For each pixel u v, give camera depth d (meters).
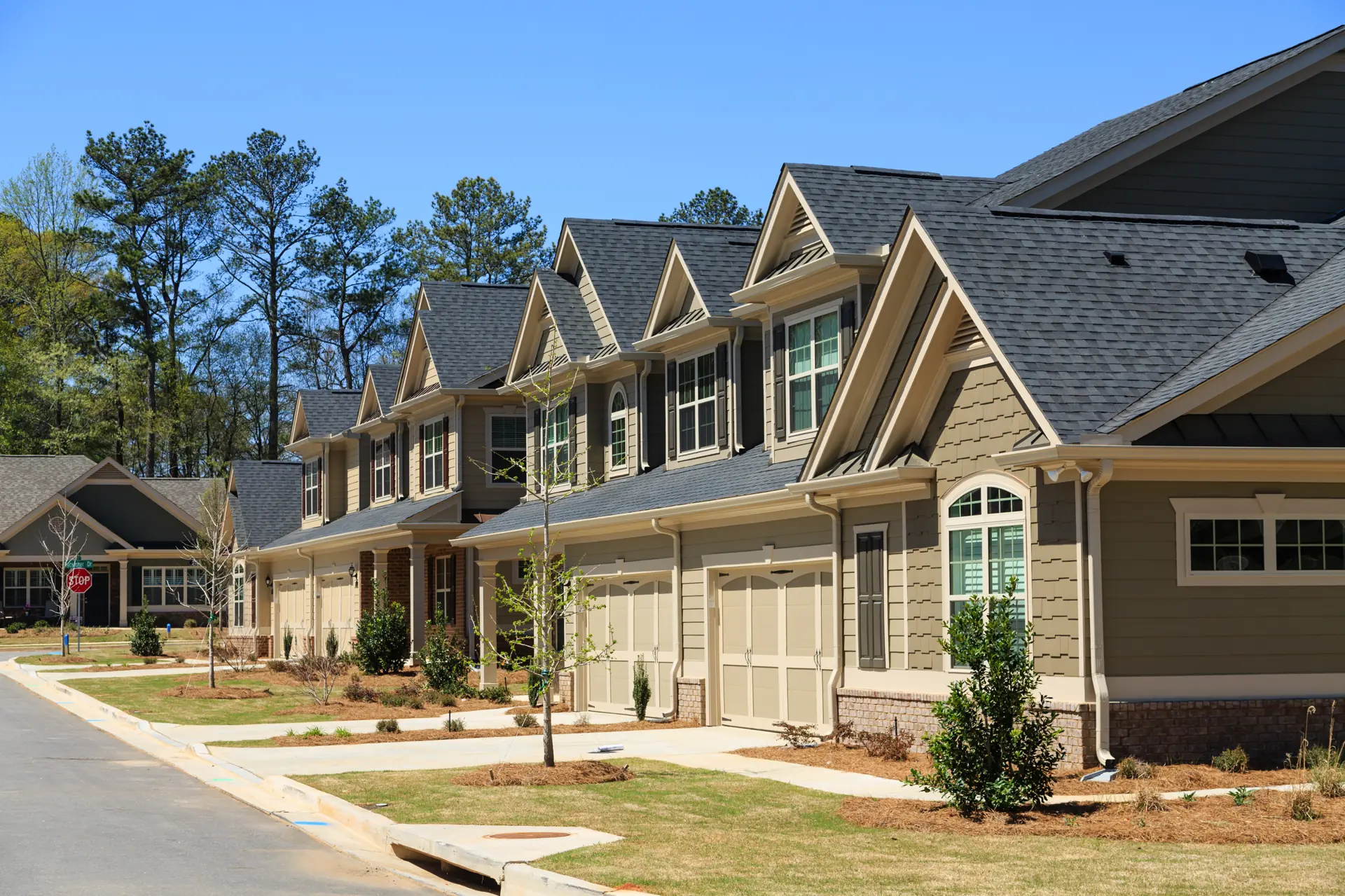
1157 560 15.50
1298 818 12.23
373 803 14.77
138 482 68.94
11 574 66.25
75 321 87.50
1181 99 24.41
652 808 14.11
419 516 35.84
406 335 86.00
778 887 10.29
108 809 15.28
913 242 18.05
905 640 18.12
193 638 61.62
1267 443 15.37
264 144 81.75
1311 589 15.99
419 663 35.69
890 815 13.27
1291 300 17.17
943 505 17.45
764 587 21.89
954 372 17.42
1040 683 15.66
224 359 91.75
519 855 11.66
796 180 21.77
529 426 33.28
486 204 78.50
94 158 81.62
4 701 30.98
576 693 27.30
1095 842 11.66
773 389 22.69
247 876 11.62
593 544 27.23
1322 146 22.97
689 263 26.22
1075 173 21.53
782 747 19.31
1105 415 15.09
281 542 48.50
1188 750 15.31
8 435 85.50
